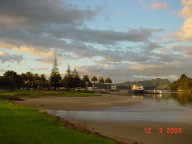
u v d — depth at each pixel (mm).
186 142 29297
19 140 22344
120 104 95375
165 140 30156
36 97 122438
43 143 21719
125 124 42875
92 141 23672
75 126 34000
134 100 126125
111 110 71375
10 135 24156
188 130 37219
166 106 91625
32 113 43000
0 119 34156
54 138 23812
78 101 104250
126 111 68875
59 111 66000
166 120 48875
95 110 70688
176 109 78125
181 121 47531
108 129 37406
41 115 40781
